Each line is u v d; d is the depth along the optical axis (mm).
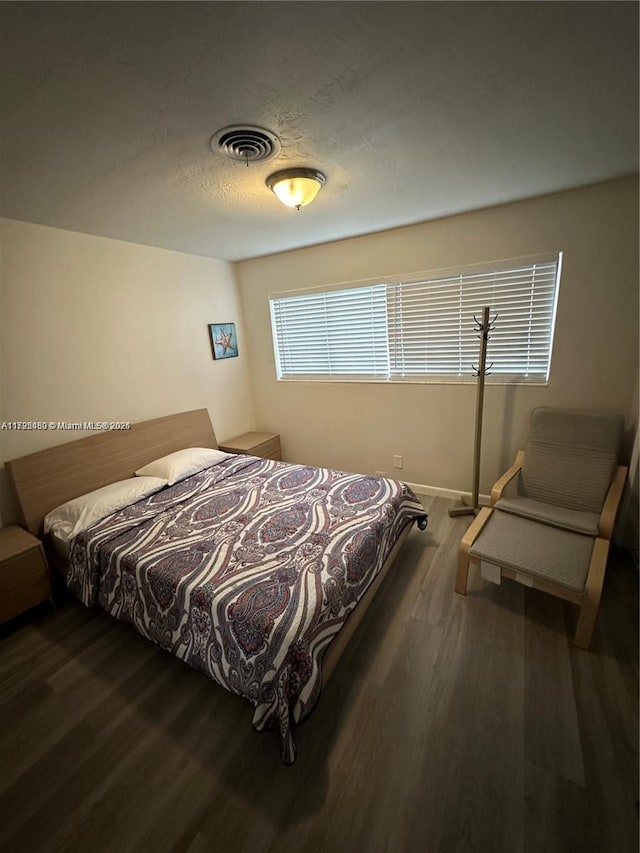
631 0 848
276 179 1722
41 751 1377
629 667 1572
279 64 1011
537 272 2432
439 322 2863
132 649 1813
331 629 1452
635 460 2189
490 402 2795
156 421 2957
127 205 1969
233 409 3785
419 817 1129
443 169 1766
